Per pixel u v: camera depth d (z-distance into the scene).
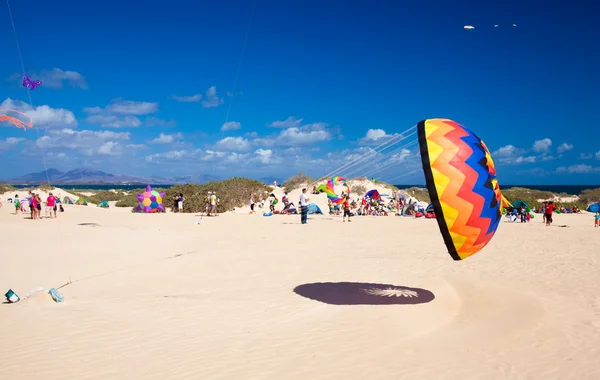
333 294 9.97
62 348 6.61
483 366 5.74
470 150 8.20
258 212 39.62
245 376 5.49
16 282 11.61
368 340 6.81
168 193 44.69
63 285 11.29
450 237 8.20
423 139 8.30
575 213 42.59
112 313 8.59
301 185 48.50
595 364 5.76
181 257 15.37
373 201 37.31
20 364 5.98
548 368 5.66
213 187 44.12
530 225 27.78
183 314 8.47
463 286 10.52
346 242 18.75
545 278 11.11
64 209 37.44
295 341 6.80
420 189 57.75
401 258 14.59
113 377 5.51
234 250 16.77
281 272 12.60
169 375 5.55
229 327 7.60
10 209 37.31
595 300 8.91
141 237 21.05
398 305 8.97
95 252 16.52
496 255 14.87
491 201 8.20
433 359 6.00
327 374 5.52
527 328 7.26
